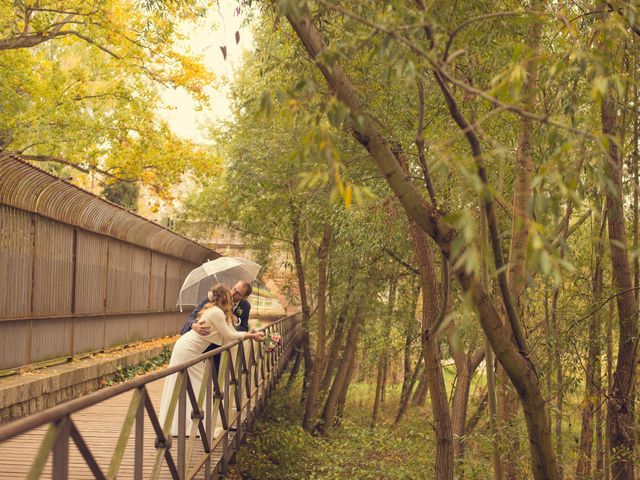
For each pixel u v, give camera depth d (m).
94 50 22.97
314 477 12.65
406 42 3.53
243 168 17.69
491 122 7.42
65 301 12.45
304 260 24.66
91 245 13.95
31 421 2.72
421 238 8.01
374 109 7.05
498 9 5.45
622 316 7.76
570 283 8.96
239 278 13.29
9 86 20.00
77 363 12.65
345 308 19.95
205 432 6.79
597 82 3.45
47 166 28.58
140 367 15.95
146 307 19.19
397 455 12.78
